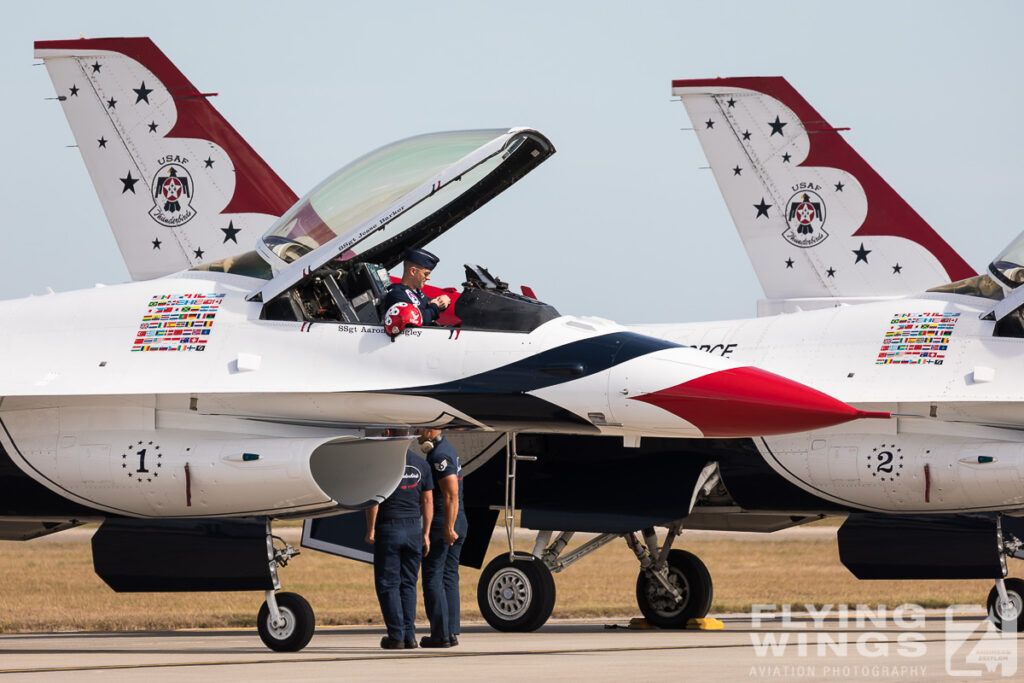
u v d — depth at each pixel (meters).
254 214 74.75
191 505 40.16
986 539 47.75
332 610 69.19
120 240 75.88
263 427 41.91
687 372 40.28
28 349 43.47
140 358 42.47
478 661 35.84
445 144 43.50
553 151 45.22
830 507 50.22
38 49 75.94
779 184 63.84
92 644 45.41
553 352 41.00
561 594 81.69
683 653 38.62
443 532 40.31
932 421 48.94
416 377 41.28
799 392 40.31
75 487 40.94
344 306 42.91
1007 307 48.62
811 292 63.06
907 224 61.69
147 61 75.50
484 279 43.62
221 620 59.62
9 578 90.81
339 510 39.78
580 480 51.78
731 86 64.81
